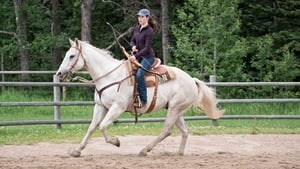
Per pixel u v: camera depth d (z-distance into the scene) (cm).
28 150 1144
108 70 1041
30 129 1530
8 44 3206
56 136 1355
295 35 2650
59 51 3153
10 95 2167
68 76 1042
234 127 1598
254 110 1989
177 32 2486
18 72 1938
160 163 955
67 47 3212
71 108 1992
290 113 1995
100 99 1044
